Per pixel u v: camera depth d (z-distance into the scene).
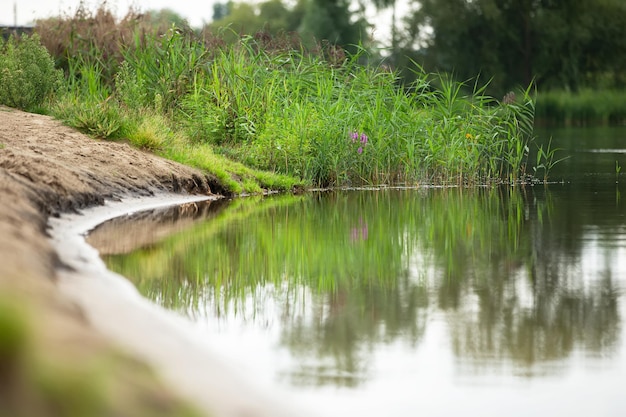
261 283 7.91
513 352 5.57
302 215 12.95
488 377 5.06
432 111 20.00
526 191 16.86
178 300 6.97
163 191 14.18
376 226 11.79
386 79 20.09
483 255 9.33
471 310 6.76
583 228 11.32
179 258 9.02
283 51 22.14
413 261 9.02
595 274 8.17
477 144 19.23
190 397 4.25
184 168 15.27
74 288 6.17
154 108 18.92
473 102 21.80
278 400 4.56
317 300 7.19
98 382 2.95
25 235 7.25
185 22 21.88
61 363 3.00
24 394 2.78
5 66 18.12
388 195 16.34
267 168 17.98
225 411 4.20
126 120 16.12
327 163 18.17
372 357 5.45
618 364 5.30
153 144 15.84
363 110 19.41
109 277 7.35
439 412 4.49
